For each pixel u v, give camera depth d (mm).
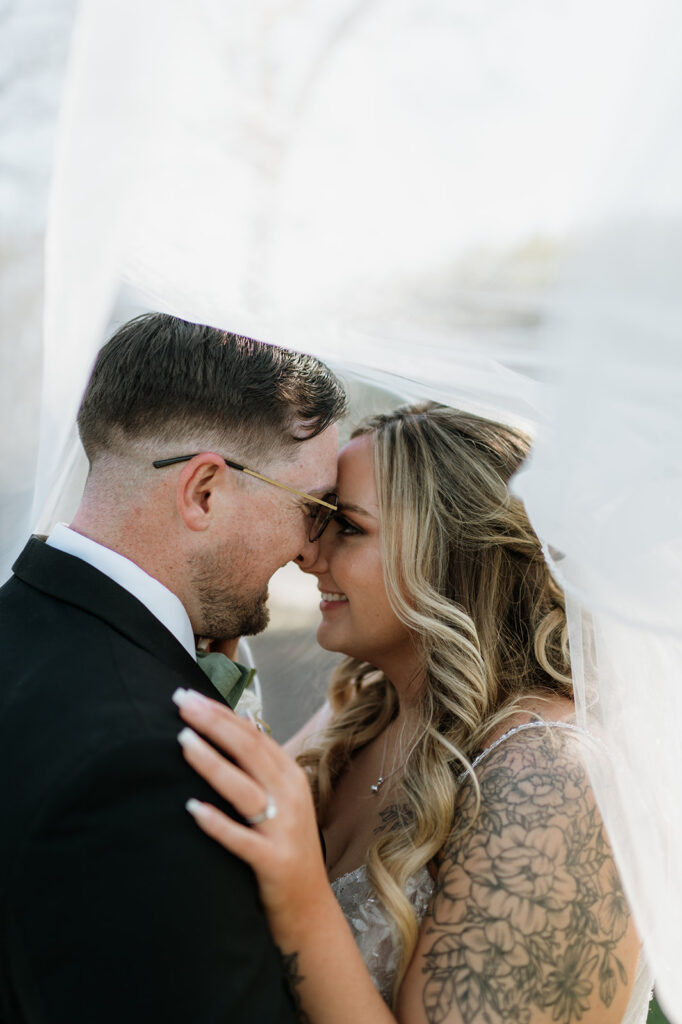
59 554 1525
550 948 1424
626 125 912
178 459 1585
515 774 1604
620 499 1050
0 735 1332
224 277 1021
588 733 1578
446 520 1991
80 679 1361
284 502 1697
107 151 910
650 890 1457
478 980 1405
